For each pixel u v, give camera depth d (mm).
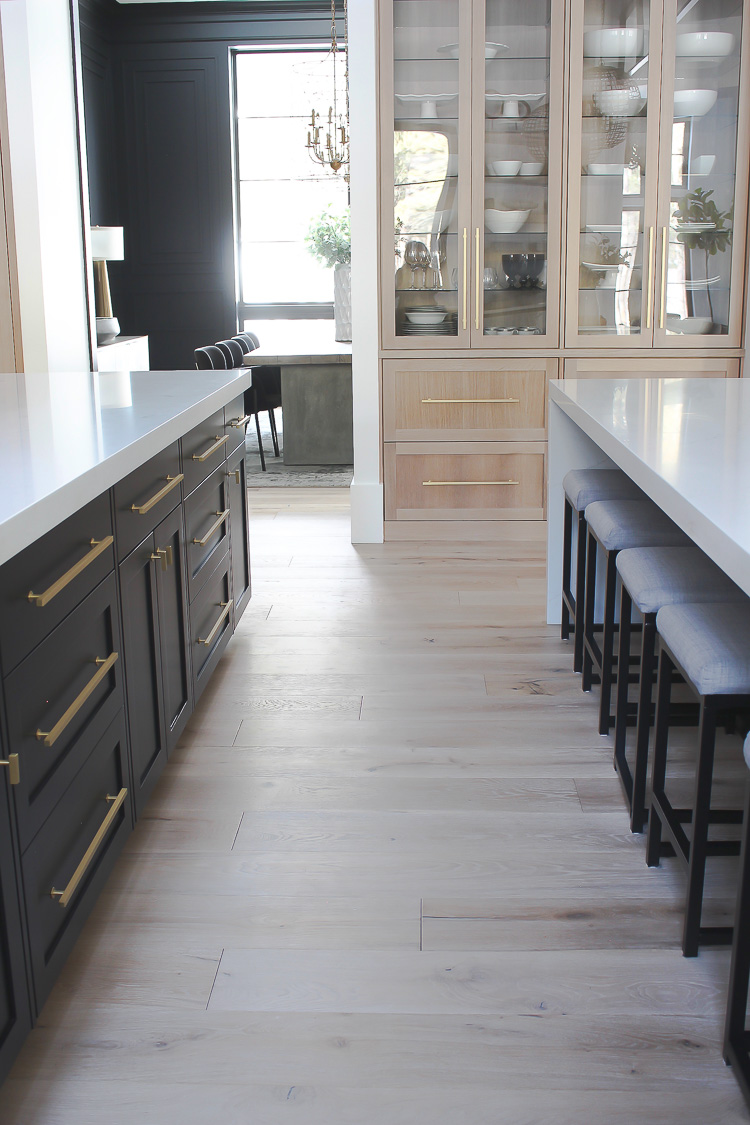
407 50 4055
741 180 4141
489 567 4031
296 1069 1420
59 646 1484
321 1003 1552
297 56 8328
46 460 1605
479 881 1875
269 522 4883
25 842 1342
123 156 8367
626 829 2059
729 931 1637
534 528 4469
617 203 4215
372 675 2912
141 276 8594
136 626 1938
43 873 1417
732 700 1496
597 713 2627
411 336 4305
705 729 1515
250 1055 1447
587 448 3182
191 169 8383
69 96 4652
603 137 4160
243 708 2693
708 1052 1445
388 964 1641
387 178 4141
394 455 4414
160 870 1927
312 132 7535
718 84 4082
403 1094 1372
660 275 4242
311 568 4059
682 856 1662
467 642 3174
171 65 8203
